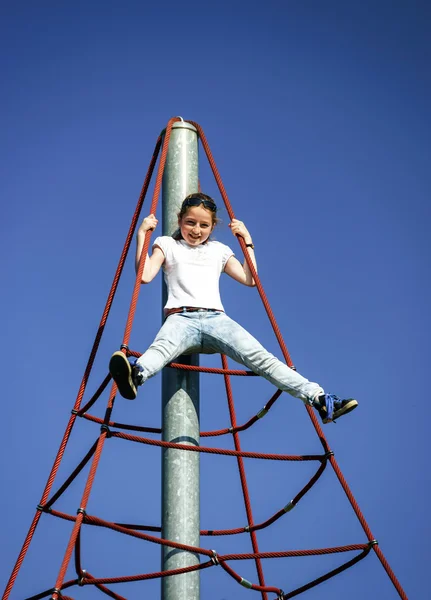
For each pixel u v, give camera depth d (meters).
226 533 9.01
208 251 8.50
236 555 7.27
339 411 7.44
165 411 8.29
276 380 7.71
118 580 7.75
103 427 7.50
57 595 6.66
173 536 7.88
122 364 7.24
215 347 8.00
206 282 8.25
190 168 9.24
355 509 7.56
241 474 9.46
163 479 8.11
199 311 8.01
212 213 8.48
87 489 7.20
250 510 9.37
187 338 7.89
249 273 8.57
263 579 9.40
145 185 9.27
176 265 8.30
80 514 7.05
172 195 9.09
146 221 8.27
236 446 9.45
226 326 7.95
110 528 7.20
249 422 9.01
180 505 7.96
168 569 7.79
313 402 7.54
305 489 8.22
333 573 7.88
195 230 8.40
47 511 8.04
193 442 8.18
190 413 8.24
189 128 9.41
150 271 8.20
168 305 8.14
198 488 8.12
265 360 7.77
